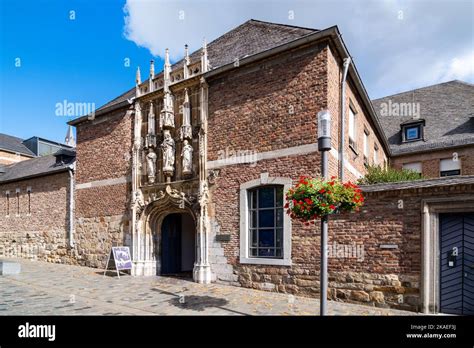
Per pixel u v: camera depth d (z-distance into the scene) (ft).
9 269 41.29
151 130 41.01
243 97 33.65
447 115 67.82
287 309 23.52
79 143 51.06
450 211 22.57
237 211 32.76
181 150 37.99
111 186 45.68
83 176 49.83
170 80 39.73
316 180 19.19
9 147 106.11
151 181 39.93
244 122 33.27
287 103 30.71
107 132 47.26
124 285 33.04
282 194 30.32
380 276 24.53
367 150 46.06
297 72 30.45
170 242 42.86
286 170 29.96
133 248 40.57
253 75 33.24
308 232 28.09
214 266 33.78
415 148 64.18
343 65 31.78
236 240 32.48
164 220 42.24
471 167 58.44
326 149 19.27
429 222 23.12
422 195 23.48
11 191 65.67
